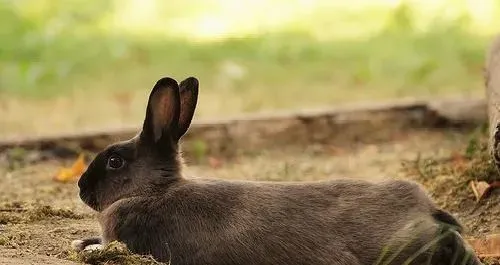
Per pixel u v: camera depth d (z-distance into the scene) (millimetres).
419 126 15242
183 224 8344
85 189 8938
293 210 8227
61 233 9820
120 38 22328
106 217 8688
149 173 8734
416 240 8086
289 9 25141
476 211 10406
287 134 14781
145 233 8445
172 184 8648
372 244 8078
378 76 19484
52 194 11875
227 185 8484
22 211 10797
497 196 10492
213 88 18812
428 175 11500
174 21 24062
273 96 18156
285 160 13953
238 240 8164
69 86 19062
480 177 10812
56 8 24125
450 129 15156
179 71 19969
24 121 16641
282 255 8078
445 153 13109
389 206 8242
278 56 21047
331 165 13461
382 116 15180
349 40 22328
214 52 21312
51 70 19359
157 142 8781
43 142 14164
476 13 23703
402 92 18219
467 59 20078
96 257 8469
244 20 24094
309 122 14922
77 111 17344
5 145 14086
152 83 19203
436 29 22500
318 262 8047
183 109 9133
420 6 24312
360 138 14961
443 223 8227
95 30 23047
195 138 14469
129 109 17406
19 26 22344
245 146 14555
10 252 8883
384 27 23016
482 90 17797
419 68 19016
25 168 13484
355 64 20422
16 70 19406
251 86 18969
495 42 12414
